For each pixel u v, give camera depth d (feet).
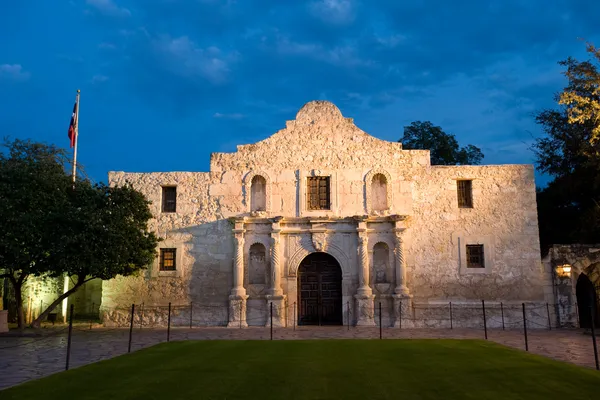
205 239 108.27
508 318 102.42
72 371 49.16
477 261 105.50
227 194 109.40
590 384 42.34
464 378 44.57
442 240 105.50
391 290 104.12
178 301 106.42
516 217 106.01
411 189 107.45
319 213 107.24
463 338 79.56
